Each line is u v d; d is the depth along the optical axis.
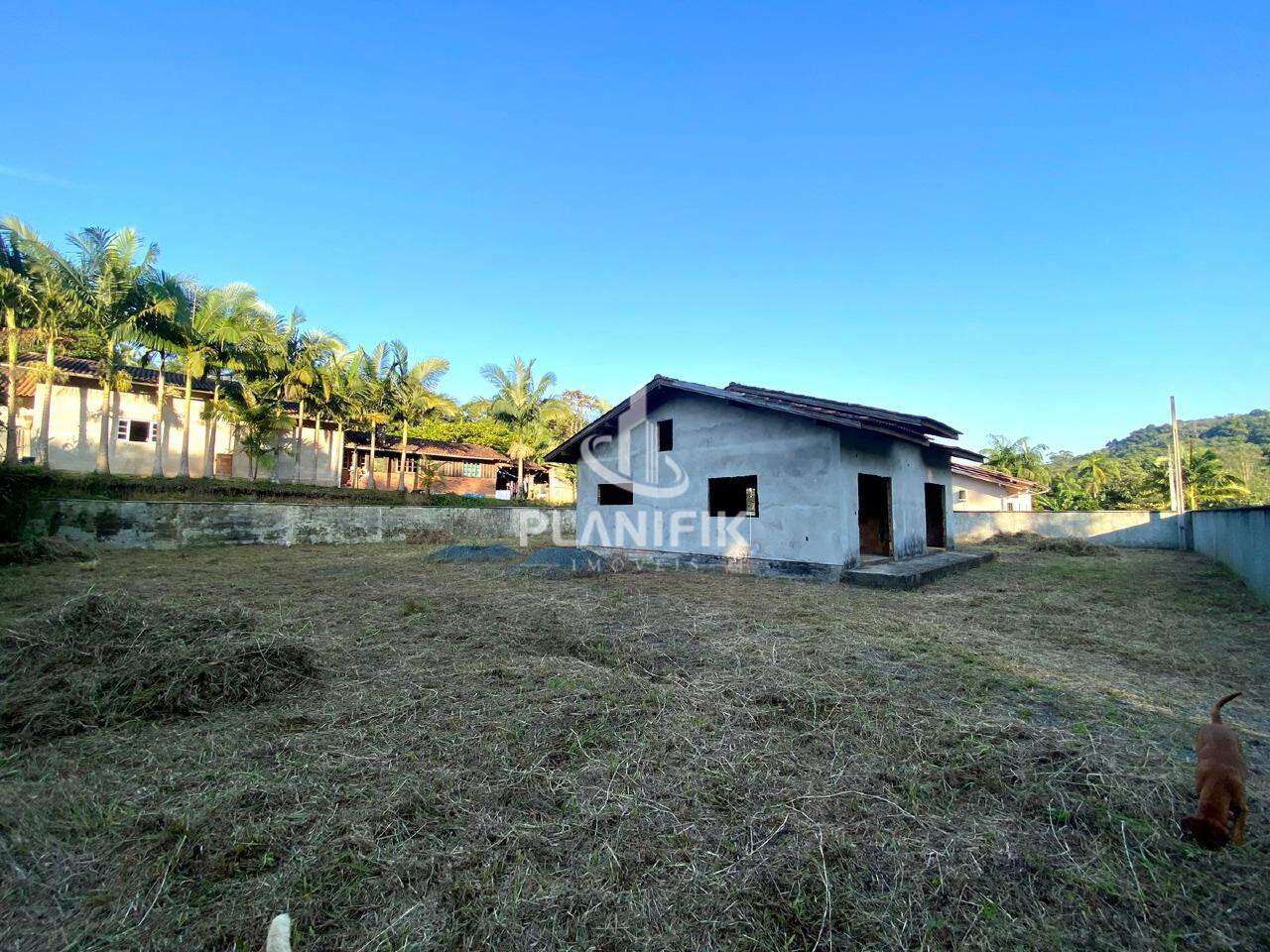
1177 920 1.87
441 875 2.04
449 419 30.52
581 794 2.55
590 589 7.98
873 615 6.31
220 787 2.62
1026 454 31.39
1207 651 5.05
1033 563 11.78
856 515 9.49
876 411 10.55
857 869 2.07
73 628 4.20
